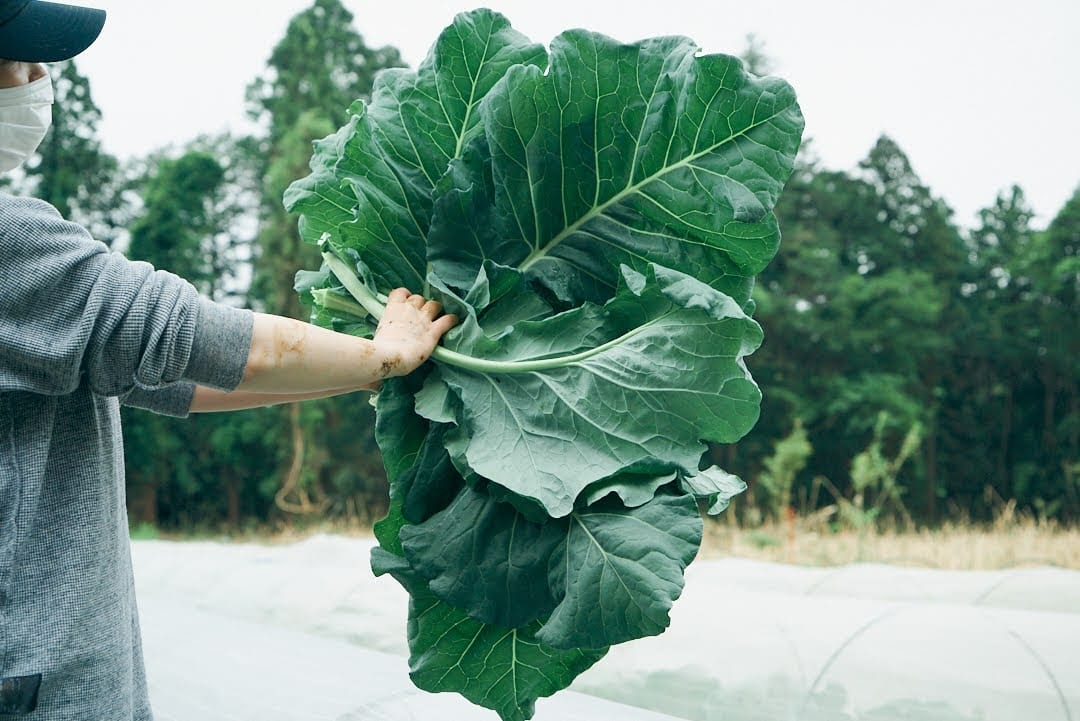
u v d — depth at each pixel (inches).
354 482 728.3
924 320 815.7
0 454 36.2
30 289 35.3
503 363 45.3
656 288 45.0
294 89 814.5
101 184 929.5
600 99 47.8
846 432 791.1
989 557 294.2
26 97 41.5
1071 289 864.3
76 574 37.2
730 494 49.1
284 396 53.9
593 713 80.3
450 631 50.1
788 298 801.6
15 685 35.3
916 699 85.8
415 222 50.8
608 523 43.8
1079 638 91.2
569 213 49.4
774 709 89.4
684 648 100.3
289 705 79.7
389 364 43.1
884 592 137.6
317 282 55.5
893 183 925.2
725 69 45.0
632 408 43.9
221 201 920.3
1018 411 890.7
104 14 41.1
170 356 36.5
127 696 39.9
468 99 51.7
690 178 46.6
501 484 43.4
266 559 162.6
